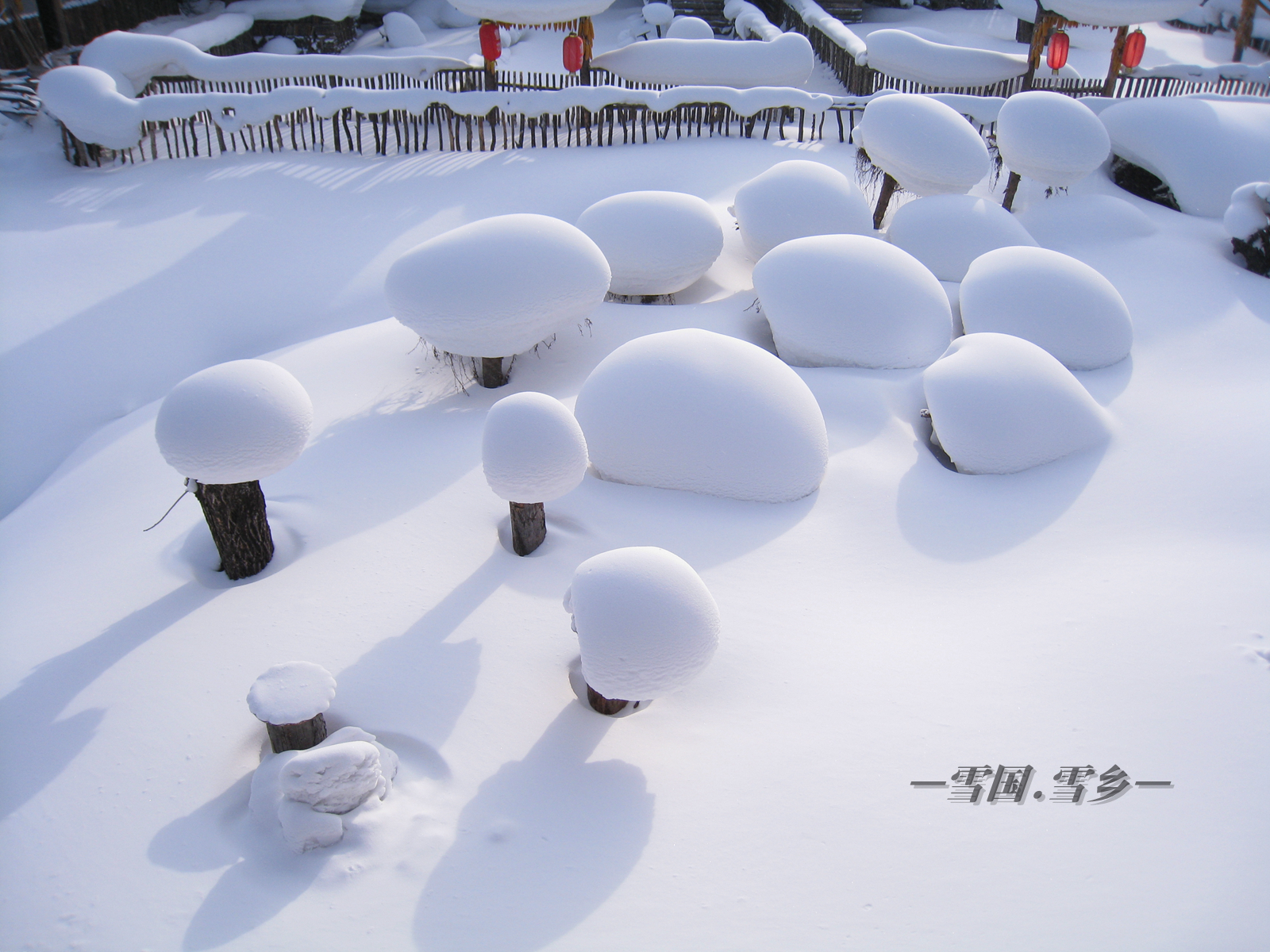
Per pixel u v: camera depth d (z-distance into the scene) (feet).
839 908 9.50
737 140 41.50
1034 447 18.52
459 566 15.31
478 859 10.23
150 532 16.83
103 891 9.95
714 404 17.16
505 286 19.53
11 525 18.98
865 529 16.74
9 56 44.39
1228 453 18.31
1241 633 13.12
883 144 29.32
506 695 12.63
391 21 63.62
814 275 21.97
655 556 11.48
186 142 38.68
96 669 13.28
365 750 10.34
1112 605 14.14
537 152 39.42
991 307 23.20
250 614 14.19
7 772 11.59
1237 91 48.37
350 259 31.14
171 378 26.58
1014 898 9.50
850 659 13.34
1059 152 30.09
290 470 18.22
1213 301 26.53
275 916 9.56
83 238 31.91
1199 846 9.96
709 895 9.72
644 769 11.48
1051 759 11.32
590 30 45.93
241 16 53.67
